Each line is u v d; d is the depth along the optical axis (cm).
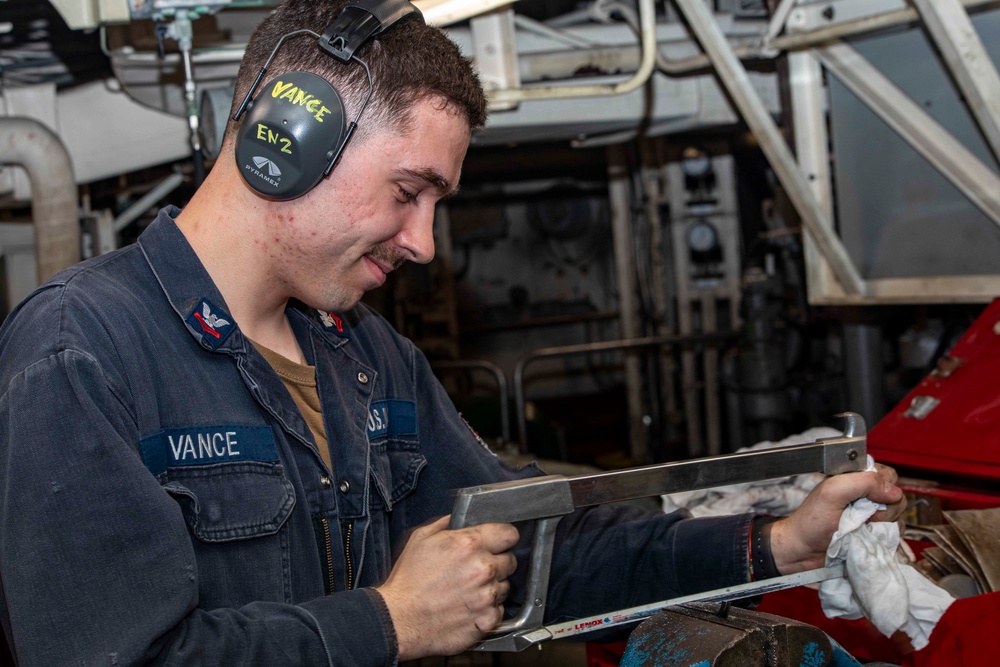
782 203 343
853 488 103
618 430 545
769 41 222
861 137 225
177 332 92
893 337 311
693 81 273
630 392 446
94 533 76
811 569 107
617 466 470
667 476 94
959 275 211
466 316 570
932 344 255
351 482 104
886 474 109
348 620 82
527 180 537
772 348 331
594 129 276
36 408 78
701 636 82
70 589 75
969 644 105
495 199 557
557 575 116
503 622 92
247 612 82
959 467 150
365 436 108
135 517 77
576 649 184
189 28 179
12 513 76
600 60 256
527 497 88
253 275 96
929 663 108
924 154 208
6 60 251
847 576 107
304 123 86
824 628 121
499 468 123
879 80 214
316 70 88
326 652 80
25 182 249
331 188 89
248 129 87
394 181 90
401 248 94
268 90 87
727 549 110
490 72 213
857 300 235
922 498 151
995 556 119
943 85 203
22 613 75
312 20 89
